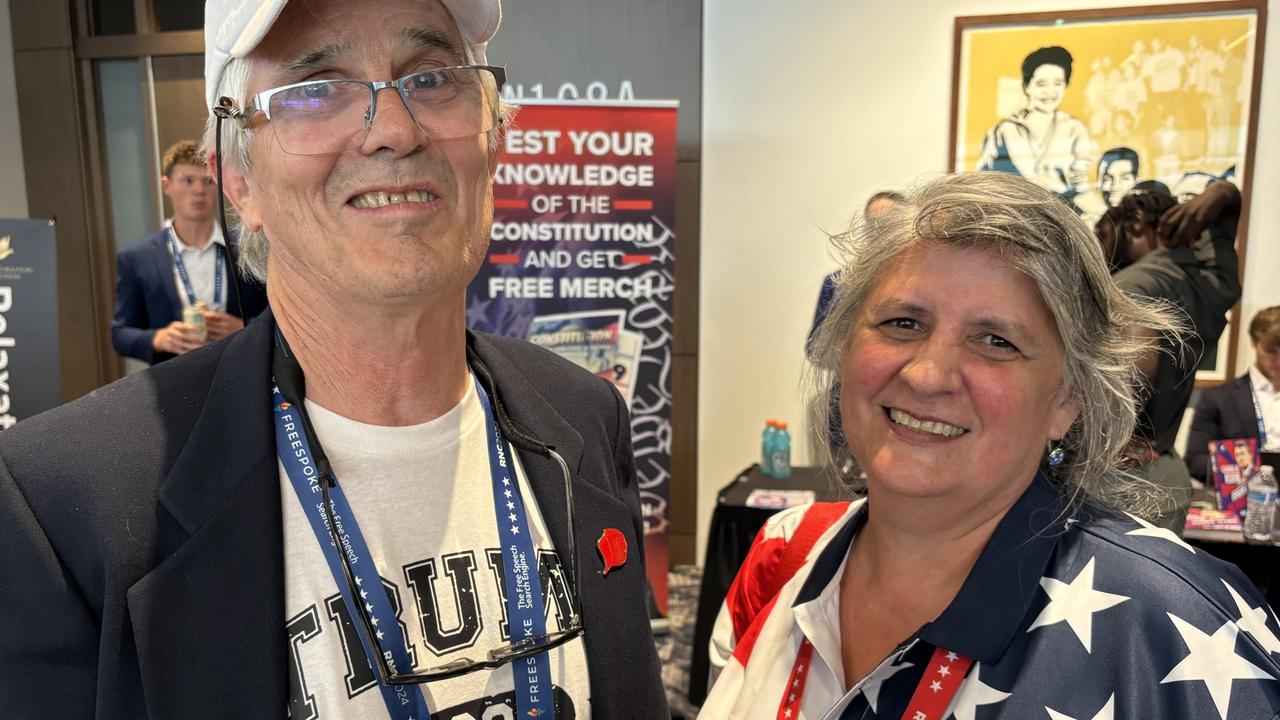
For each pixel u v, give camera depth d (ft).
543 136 10.59
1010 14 11.67
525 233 10.76
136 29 12.55
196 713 2.30
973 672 2.69
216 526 2.44
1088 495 3.01
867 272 3.07
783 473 10.40
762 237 12.78
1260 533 8.07
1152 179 11.72
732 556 9.12
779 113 12.45
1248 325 11.80
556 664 2.83
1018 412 2.71
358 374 2.73
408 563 2.72
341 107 2.49
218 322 10.64
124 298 11.18
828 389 3.62
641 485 11.28
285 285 2.71
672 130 10.69
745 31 12.31
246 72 2.57
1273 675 2.34
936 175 3.09
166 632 2.30
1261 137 11.48
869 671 3.06
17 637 2.28
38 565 2.30
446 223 2.62
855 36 12.14
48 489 2.37
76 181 12.71
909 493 2.81
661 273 10.95
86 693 2.32
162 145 12.85
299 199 2.52
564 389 3.59
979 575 2.78
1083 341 2.80
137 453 2.49
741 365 13.15
